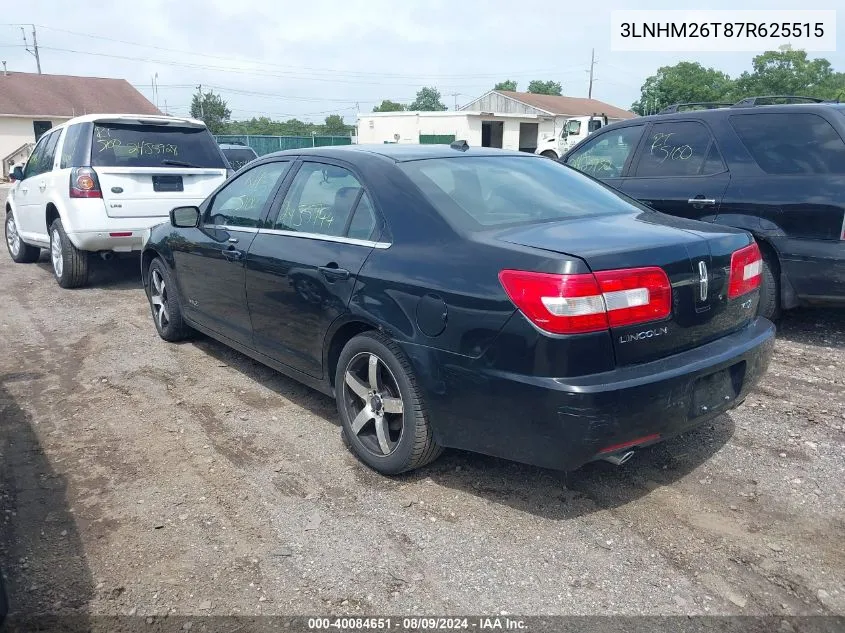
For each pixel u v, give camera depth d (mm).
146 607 2727
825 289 5305
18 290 8164
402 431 3465
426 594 2789
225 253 4676
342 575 2906
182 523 3275
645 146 6445
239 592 2811
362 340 3584
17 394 4871
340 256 3711
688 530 3176
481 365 3025
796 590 2783
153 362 5508
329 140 43906
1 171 38562
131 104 47406
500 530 3193
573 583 2842
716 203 5773
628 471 3695
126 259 10055
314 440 4109
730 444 3975
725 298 3332
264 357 4566
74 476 3717
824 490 3482
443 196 3516
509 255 3004
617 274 2881
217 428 4289
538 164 4312
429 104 107438
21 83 43938
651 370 2969
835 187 5180
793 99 6273
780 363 5227
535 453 2982
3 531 3209
